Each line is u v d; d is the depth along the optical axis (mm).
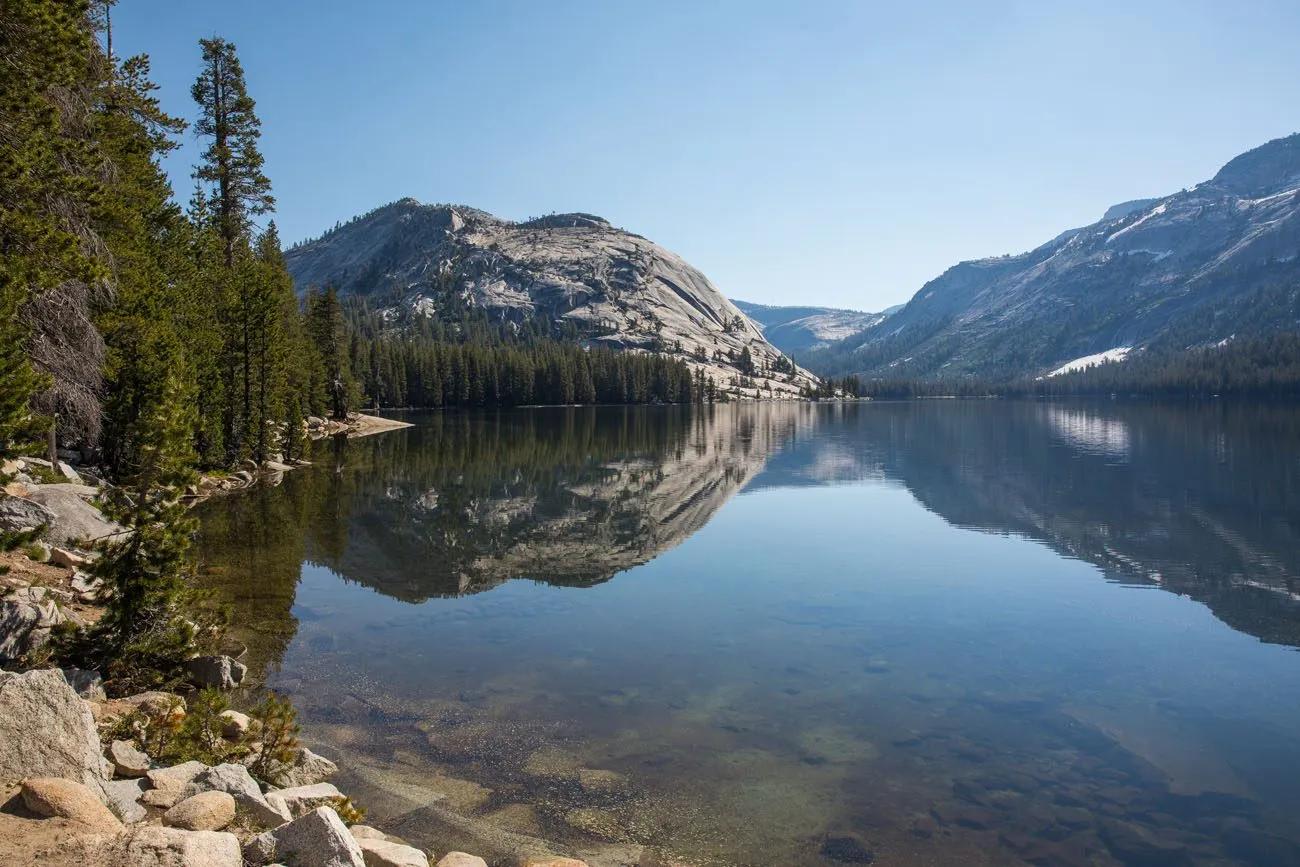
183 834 6008
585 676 14742
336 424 84000
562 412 148750
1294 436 78562
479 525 32062
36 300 18047
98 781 7402
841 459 62781
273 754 9844
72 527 17375
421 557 25438
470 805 9664
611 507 38031
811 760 11312
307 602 19297
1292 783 10945
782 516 36031
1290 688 14797
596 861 8492
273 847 6562
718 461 61062
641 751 11438
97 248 19984
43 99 15867
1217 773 11227
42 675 7527
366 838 7891
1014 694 14297
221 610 14383
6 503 16203
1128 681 15109
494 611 19391
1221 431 87000
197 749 9562
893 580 23484
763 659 16016
